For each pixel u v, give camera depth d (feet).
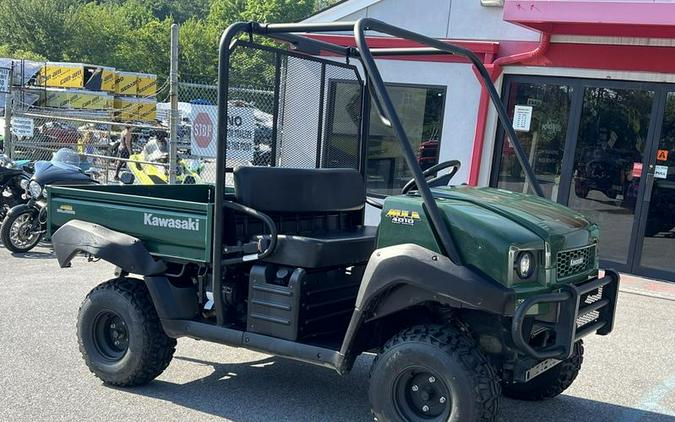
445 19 32.07
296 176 15.07
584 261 13.33
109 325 15.87
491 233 11.56
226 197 15.94
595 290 13.42
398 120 11.96
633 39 27.84
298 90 16.19
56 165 30.78
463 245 11.71
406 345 12.03
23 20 182.29
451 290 11.41
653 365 18.26
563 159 30.12
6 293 23.29
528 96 30.76
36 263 28.40
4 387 15.30
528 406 15.33
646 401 15.80
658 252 28.09
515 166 31.37
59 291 23.72
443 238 11.65
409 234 12.23
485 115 31.35
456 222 11.82
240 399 15.07
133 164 39.96
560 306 11.93
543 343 12.49
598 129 29.25
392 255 11.98
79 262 28.86
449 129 32.42
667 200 27.86
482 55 31.27
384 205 12.61
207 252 14.29
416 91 33.06
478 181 31.91
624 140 28.66
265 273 13.76
